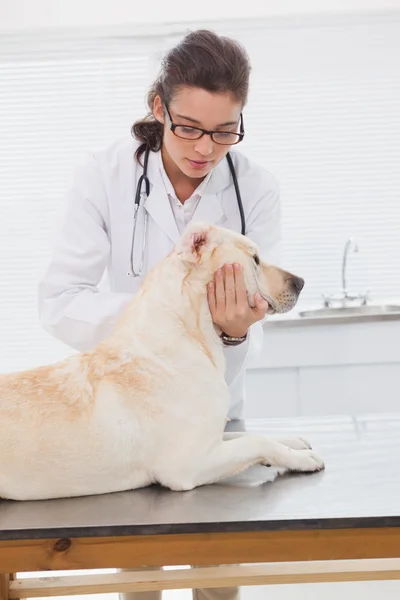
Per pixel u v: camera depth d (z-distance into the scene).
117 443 1.24
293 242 3.54
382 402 3.17
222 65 1.39
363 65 3.48
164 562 1.15
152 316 1.32
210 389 1.29
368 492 1.24
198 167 1.54
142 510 1.18
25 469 1.23
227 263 1.34
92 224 1.73
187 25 3.45
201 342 1.32
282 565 1.36
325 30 3.46
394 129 3.50
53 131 3.54
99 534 1.12
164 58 1.49
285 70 3.49
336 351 3.13
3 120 3.54
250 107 3.50
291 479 1.32
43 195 3.56
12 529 1.12
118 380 1.27
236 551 1.15
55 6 3.42
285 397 3.15
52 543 1.15
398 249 3.53
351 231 3.54
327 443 1.54
